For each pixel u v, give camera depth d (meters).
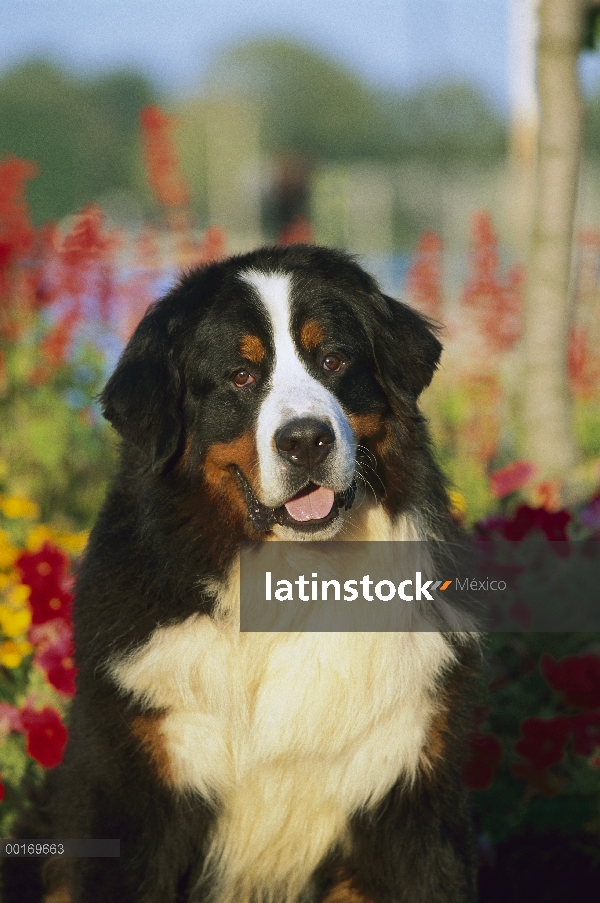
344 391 3.76
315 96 77.69
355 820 3.70
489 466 8.30
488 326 8.98
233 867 3.74
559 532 4.80
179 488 3.70
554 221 7.23
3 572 4.91
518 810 4.41
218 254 9.38
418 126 27.25
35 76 67.94
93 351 8.59
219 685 3.54
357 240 28.33
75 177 62.91
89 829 3.55
